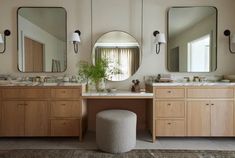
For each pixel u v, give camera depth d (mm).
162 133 2758
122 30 3285
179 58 3275
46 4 3264
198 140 2883
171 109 2742
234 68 3258
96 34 3285
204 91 2730
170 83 2732
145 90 3119
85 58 3295
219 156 2330
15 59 3266
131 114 2590
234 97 2721
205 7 3254
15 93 2754
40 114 2768
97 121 2518
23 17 3260
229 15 3246
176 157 2305
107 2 3271
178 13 3270
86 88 3111
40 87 2754
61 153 2422
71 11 3270
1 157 2309
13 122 2771
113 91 2965
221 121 2734
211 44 3268
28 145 2691
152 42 3287
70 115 2777
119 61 3297
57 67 3275
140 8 3275
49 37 3270
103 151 2473
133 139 2504
